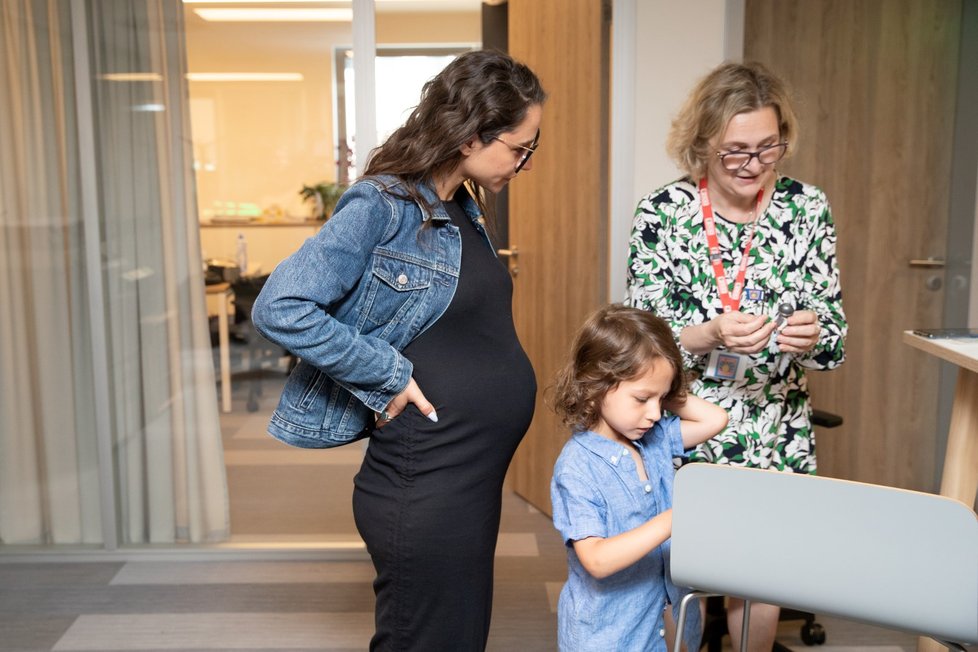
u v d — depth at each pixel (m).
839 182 3.31
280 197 2.99
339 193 3.00
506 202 3.95
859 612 1.17
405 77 3.12
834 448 3.48
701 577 1.25
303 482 3.14
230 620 2.63
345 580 2.93
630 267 1.92
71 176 2.97
